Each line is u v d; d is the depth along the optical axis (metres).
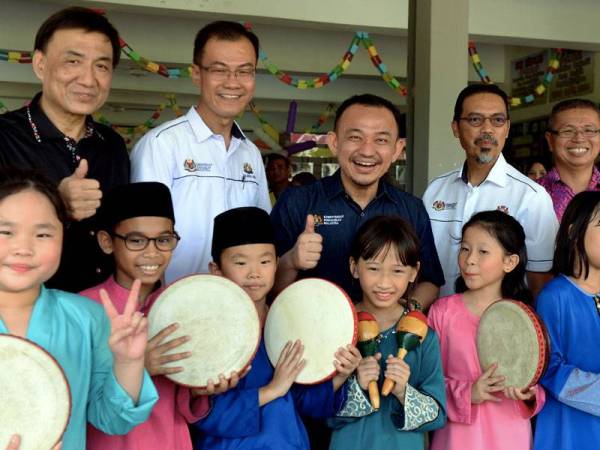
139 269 1.88
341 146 2.29
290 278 2.18
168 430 1.83
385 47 8.54
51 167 2.12
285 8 6.32
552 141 3.02
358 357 1.95
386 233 2.08
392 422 2.00
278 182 6.19
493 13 6.89
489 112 2.76
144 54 7.73
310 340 1.99
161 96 11.23
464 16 4.88
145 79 10.00
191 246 2.51
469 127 2.79
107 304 1.46
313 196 2.39
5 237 1.43
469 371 2.20
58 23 2.10
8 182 1.47
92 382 1.58
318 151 12.10
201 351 1.80
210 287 1.86
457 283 2.45
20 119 2.13
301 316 2.01
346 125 2.27
